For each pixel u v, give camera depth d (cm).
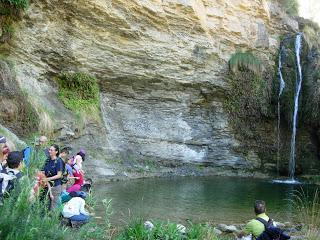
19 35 1459
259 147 2305
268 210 1167
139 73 1889
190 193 1408
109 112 1859
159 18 1848
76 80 1712
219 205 1205
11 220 440
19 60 1491
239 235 831
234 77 2230
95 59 1742
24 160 684
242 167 2233
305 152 2339
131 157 1850
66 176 847
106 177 1602
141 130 1944
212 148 2177
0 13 1366
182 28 1967
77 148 1588
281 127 2364
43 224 487
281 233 606
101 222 809
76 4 1573
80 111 1673
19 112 1331
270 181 2044
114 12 1677
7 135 1073
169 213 1026
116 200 1131
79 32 1648
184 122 2112
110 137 1797
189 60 2027
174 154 2033
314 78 2355
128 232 675
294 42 2531
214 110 2219
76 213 717
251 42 2370
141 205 1086
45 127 1416
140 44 1831
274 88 2388
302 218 1052
